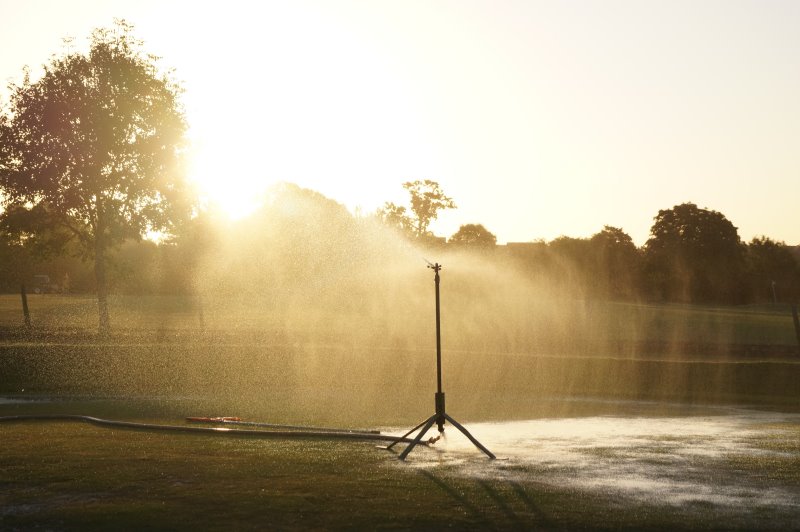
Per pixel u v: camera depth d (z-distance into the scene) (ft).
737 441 46.39
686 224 320.91
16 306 204.44
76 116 136.67
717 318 197.67
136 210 141.69
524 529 24.07
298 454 36.88
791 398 84.33
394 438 42.34
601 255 265.34
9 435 43.09
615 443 44.83
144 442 40.34
